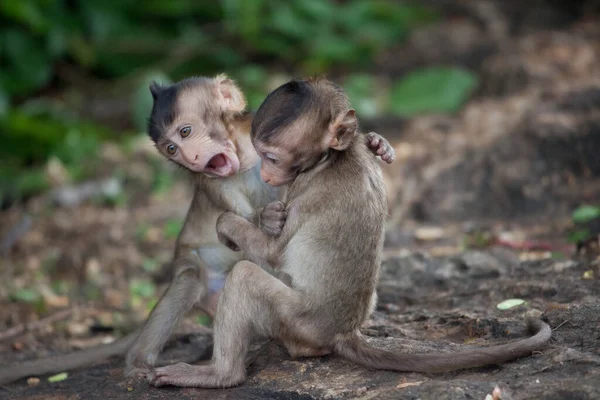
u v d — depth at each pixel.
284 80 20.20
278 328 7.97
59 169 17.91
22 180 17.78
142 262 14.30
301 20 21.59
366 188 7.93
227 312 7.91
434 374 7.50
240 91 9.88
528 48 18.88
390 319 9.30
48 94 22.25
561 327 8.11
